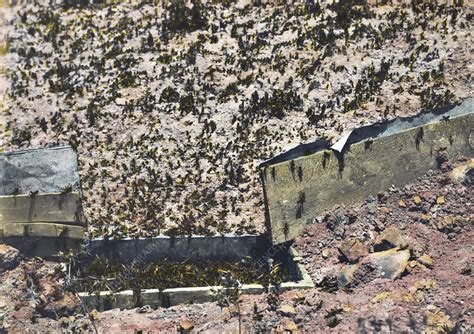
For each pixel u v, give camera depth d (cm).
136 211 1416
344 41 1648
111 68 1689
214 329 1198
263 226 1384
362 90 1523
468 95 1478
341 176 1396
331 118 1484
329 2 1778
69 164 1429
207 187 1439
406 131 1421
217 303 1265
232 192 1430
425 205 1375
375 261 1273
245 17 1786
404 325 1121
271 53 1655
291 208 1370
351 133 1396
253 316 1209
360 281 1265
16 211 1398
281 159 1380
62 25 1864
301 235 1378
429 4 1700
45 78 1700
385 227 1361
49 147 1483
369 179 1406
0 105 1645
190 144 1502
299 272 1319
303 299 1230
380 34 1644
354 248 1323
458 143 1434
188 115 1555
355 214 1381
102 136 1542
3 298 1296
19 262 1361
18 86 1684
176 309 1266
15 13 1930
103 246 1379
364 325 1138
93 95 1631
